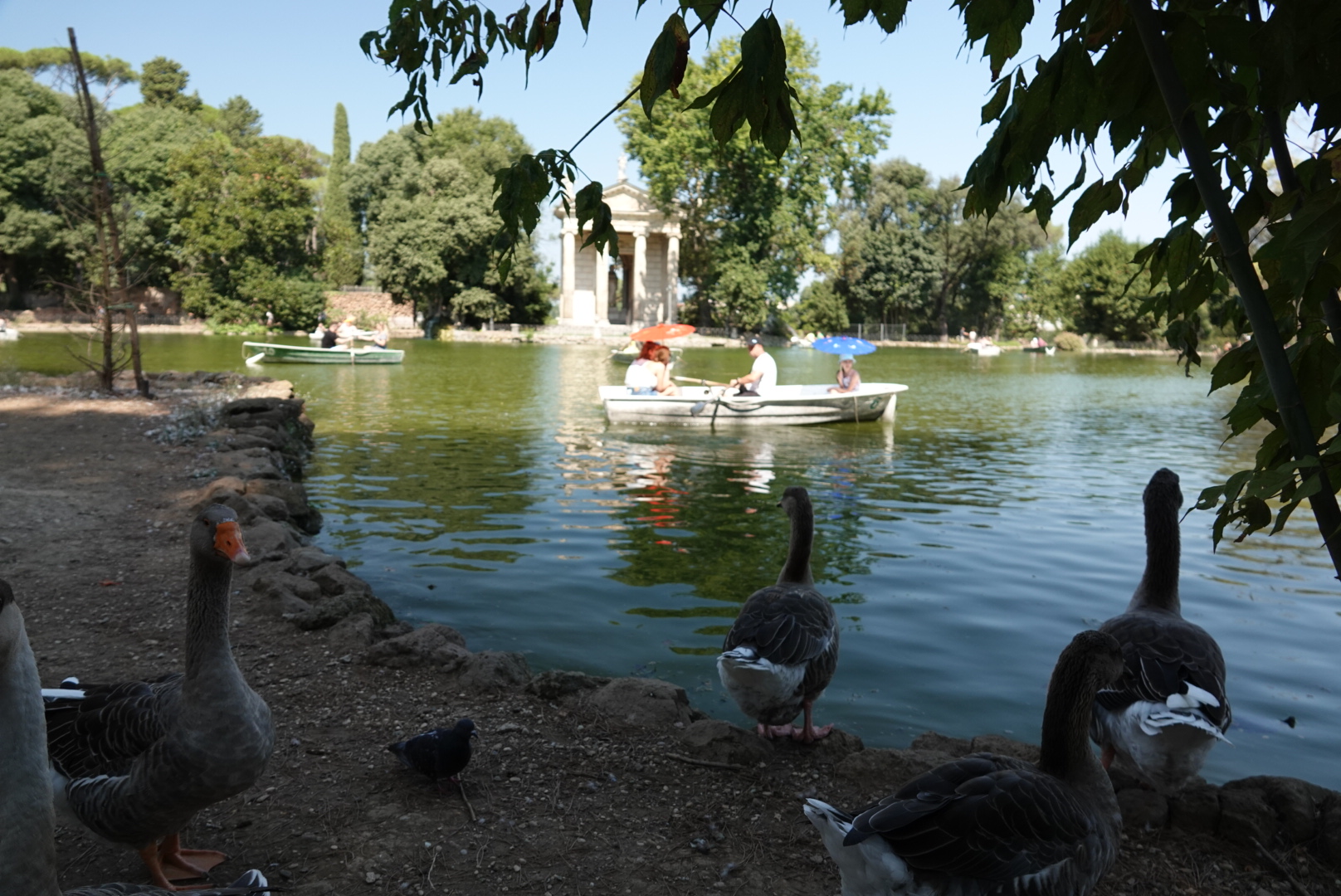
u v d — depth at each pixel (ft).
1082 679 11.58
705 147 186.39
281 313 216.74
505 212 10.43
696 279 253.03
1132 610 16.99
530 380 109.50
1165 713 12.60
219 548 11.80
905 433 71.20
